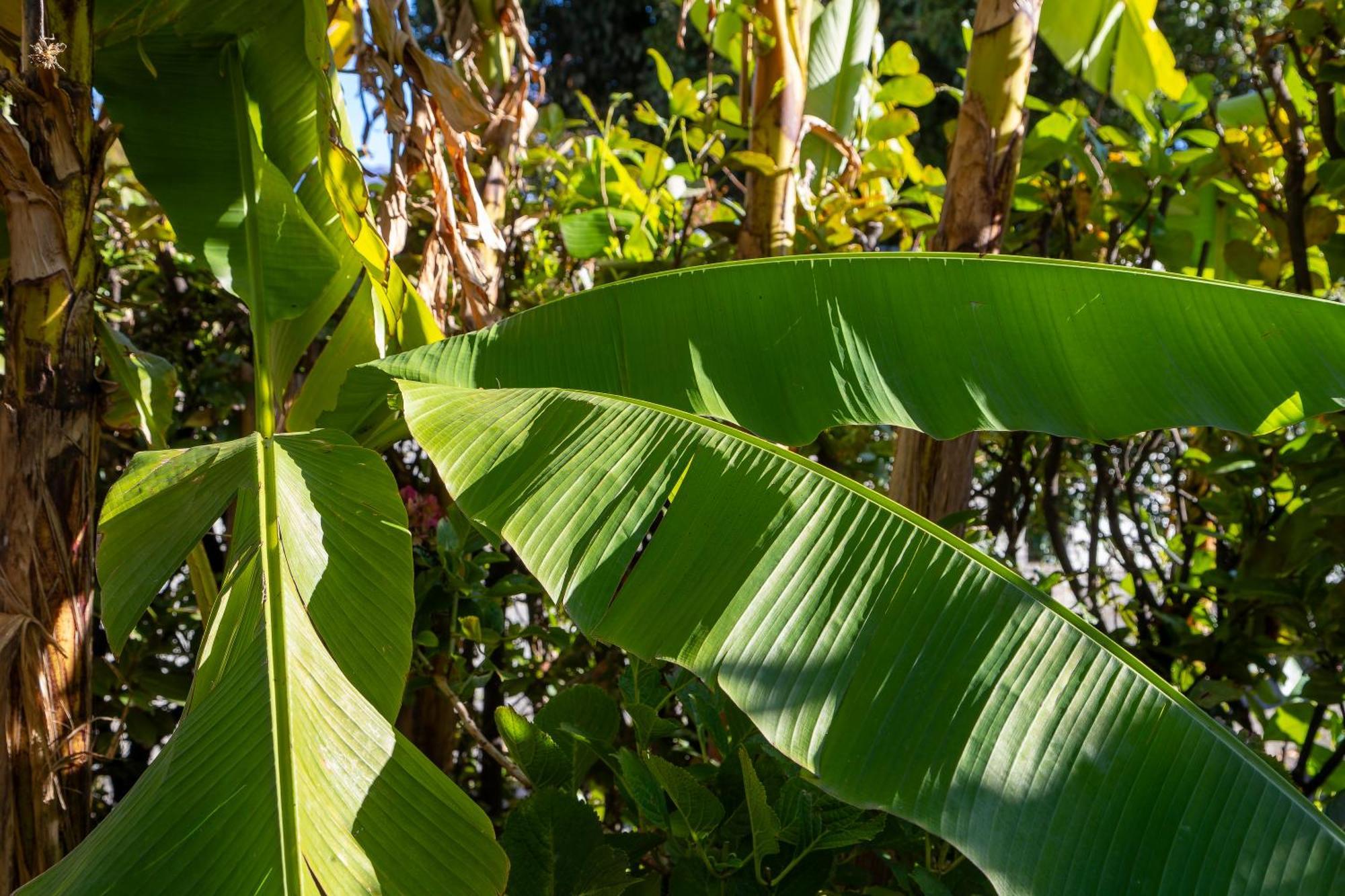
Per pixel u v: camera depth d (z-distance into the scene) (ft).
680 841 5.45
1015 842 4.01
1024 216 10.35
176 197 7.16
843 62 10.49
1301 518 7.65
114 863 3.81
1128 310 4.96
